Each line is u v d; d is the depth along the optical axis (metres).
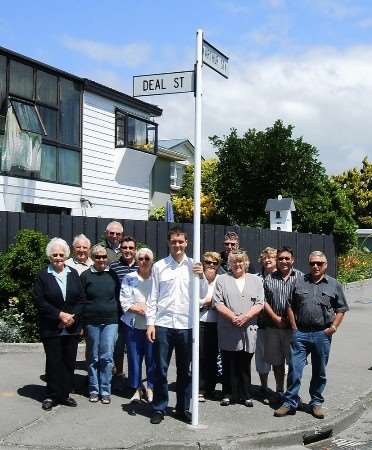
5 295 9.70
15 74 15.54
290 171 25.88
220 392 7.32
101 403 6.76
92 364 6.84
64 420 6.16
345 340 11.82
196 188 6.10
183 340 6.21
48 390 6.58
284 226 17.75
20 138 15.44
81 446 5.47
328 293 6.52
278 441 5.89
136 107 20.52
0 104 15.04
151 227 12.40
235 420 6.30
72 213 17.62
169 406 6.74
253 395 7.35
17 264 9.55
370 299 20.09
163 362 6.18
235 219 28.05
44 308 6.52
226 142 27.47
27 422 6.06
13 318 9.47
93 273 6.86
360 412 7.09
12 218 10.91
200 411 6.60
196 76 6.15
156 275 6.27
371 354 10.38
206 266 7.11
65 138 17.38
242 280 6.82
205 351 7.05
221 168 27.70
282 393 7.16
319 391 6.61
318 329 6.54
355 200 49.03
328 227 23.12
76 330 6.64
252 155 26.50
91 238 11.64
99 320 6.79
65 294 6.58
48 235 11.16
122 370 7.59
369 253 29.58
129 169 19.86
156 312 6.27
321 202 23.55
